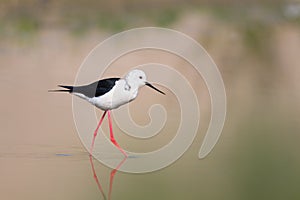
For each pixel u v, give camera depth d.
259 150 12.55
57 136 12.83
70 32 24.14
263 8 31.20
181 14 28.55
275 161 12.06
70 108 15.01
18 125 13.39
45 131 13.15
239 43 24.12
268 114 15.24
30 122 13.70
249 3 31.84
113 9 27.78
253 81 18.89
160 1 29.48
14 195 9.96
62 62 19.81
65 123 13.78
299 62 21.88
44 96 16.05
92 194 10.26
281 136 13.50
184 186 10.70
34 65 19.47
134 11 28.12
